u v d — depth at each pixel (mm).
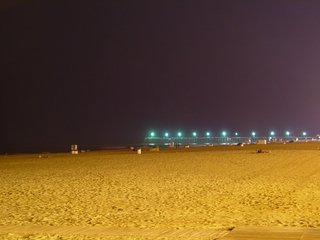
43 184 24328
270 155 44875
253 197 18578
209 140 168375
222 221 13484
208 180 24922
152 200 18141
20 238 11305
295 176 26688
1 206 17156
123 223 13344
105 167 34938
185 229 12117
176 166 34406
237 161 38125
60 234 11719
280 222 13094
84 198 18953
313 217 13938
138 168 33344
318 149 56969
